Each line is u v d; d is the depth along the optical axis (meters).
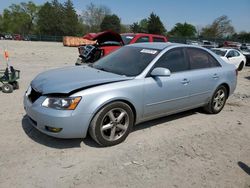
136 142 4.35
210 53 5.78
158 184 3.29
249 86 10.38
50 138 4.29
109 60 5.14
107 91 3.93
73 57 19.34
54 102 3.73
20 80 8.75
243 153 4.21
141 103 4.36
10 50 22.17
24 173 3.37
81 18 86.00
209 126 5.27
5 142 4.10
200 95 5.41
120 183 3.27
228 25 80.81
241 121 5.70
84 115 3.78
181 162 3.82
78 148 4.04
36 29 89.62
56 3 84.31
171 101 4.84
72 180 3.28
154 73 4.39
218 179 3.47
